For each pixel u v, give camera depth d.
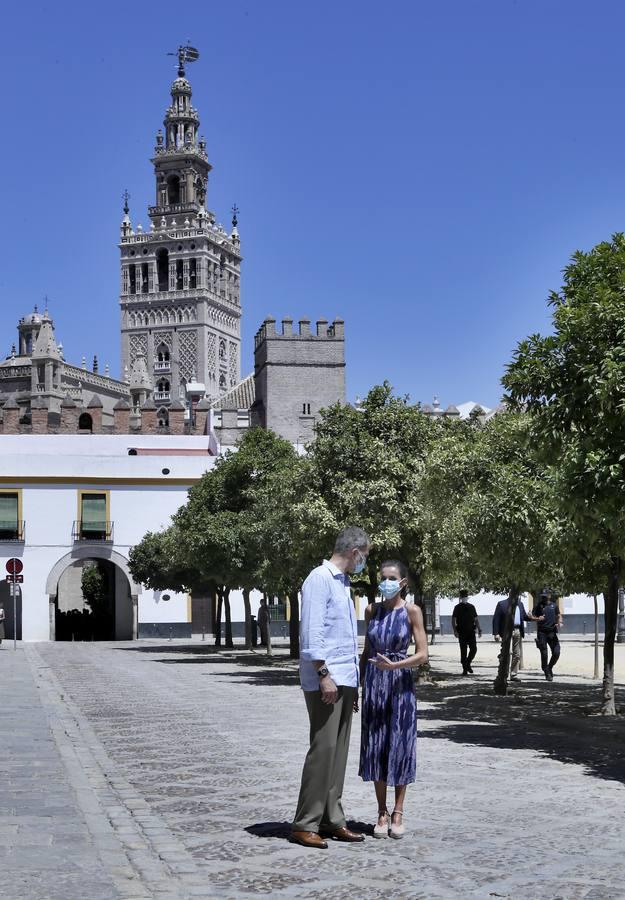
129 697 20.88
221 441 82.44
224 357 182.25
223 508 37.88
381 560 24.25
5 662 33.41
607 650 17.50
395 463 24.03
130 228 177.25
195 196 179.75
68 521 55.88
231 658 36.56
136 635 55.97
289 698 20.62
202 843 7.79
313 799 7.86
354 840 7.95
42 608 55.34
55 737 13.73
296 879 6.75
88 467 56.19
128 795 9.72
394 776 8.13
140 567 52.12
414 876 6.86
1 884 6.26
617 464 12.83
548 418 14.34
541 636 25.14
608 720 16.33
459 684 24.25
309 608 8.05
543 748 13.57
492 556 19.17
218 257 179.88
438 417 26.38
